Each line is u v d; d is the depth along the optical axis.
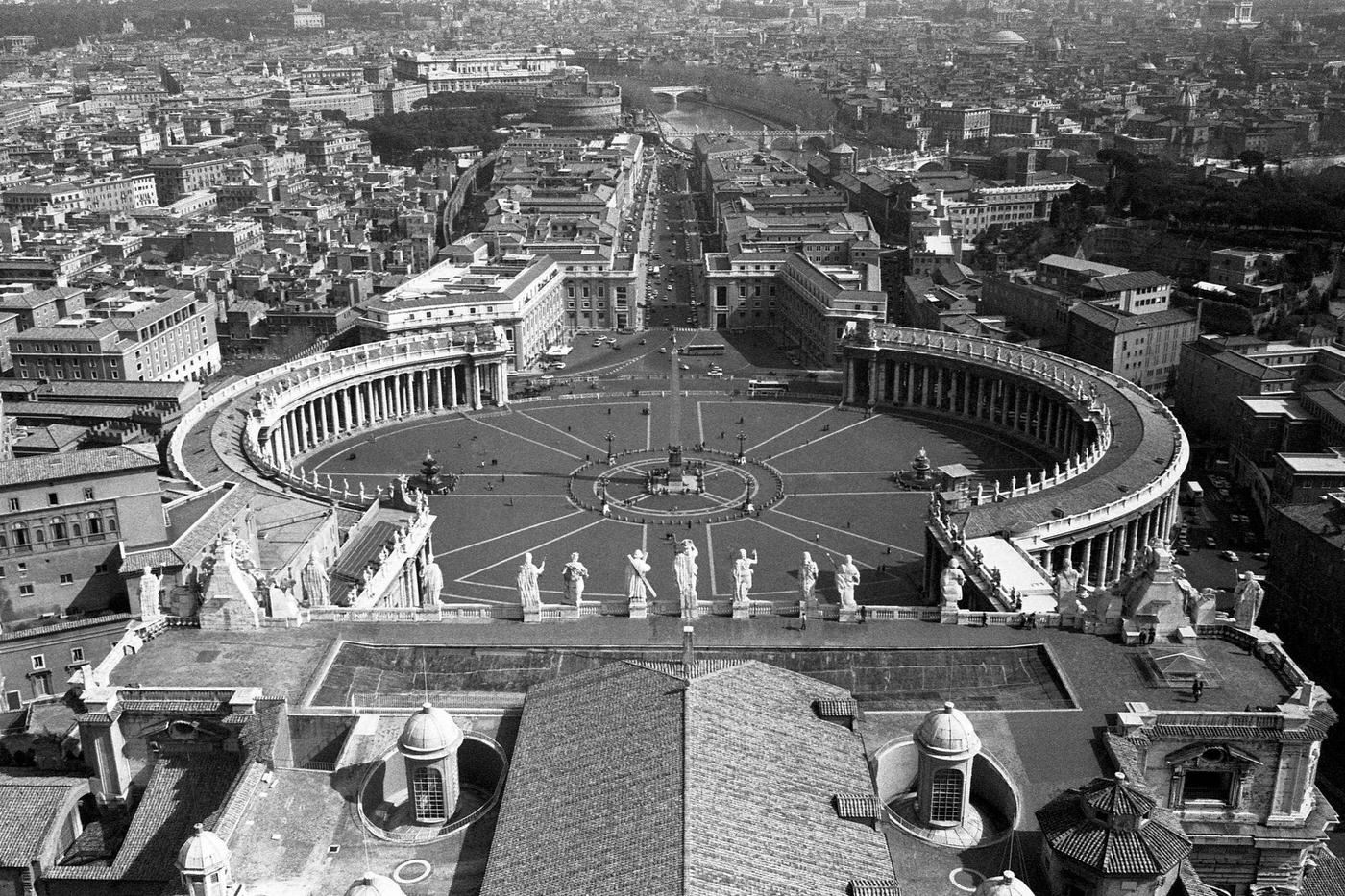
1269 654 117.75
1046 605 153.88
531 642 126.62
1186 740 102.94
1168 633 123.25
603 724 101.50
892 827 99.00
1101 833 88.75
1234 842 103.50
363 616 133.50
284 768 104.88
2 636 167.88
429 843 97.44
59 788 119.25
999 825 99.81
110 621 172.25
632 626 132.38
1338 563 188.50
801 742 100.69
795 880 84.38
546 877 86.00
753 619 134.12
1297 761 102.75
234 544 135.50
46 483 176.25
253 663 121.94
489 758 106.06
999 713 111.56
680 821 86.38
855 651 123.88
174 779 110.44
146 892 106.06
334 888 91.75
